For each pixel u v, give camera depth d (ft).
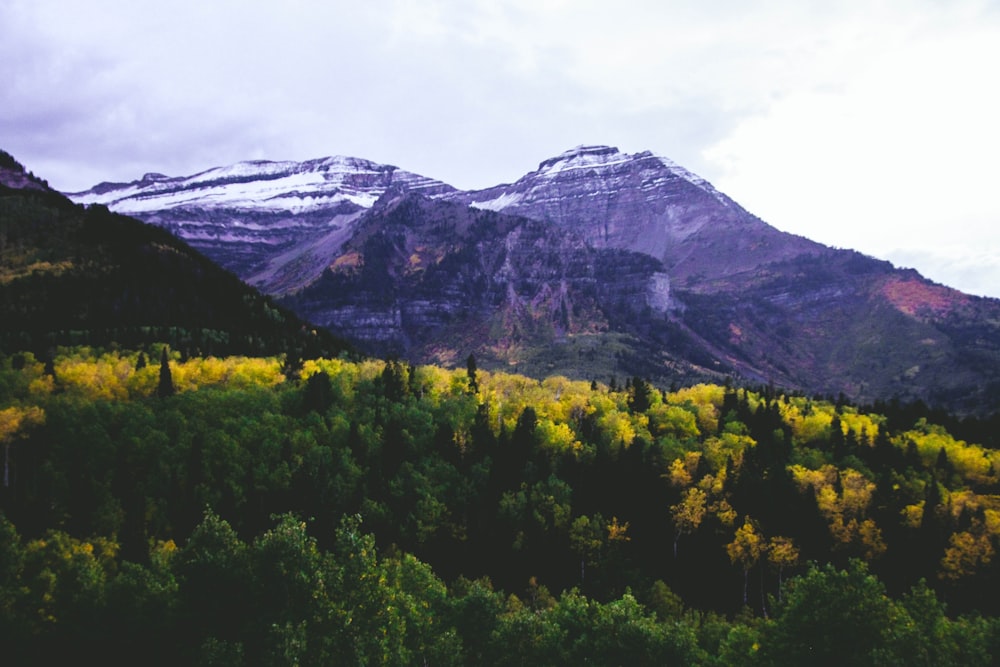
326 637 195.21
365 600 211.82
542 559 424.87
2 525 254.27
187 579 213.87
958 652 243.60
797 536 428.15
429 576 289.33
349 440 514.68
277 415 520.01
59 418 460.55
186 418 502.79
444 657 236.43
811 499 445.78
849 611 230.68
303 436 494.59
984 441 631.15
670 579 421.59
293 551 209.56
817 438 608.60
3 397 478.59
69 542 298.35
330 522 400.88
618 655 237.25
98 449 433.07
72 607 236.22
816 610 232.32
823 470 501.97
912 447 560.61
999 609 384.06
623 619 245.86
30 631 221.66
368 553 223.10
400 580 278.26
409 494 454.81
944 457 542.57
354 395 607.37
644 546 445.37
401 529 418.72
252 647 194.29
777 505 443.73
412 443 522.88
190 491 415.64
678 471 486.38
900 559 416.05
